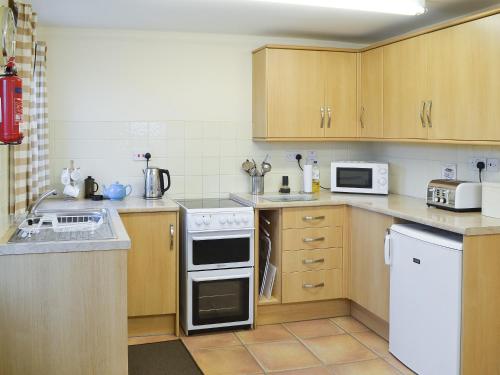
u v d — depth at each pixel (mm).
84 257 2461
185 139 4711
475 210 3564
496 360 3053
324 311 4449
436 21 4270
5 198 3135
